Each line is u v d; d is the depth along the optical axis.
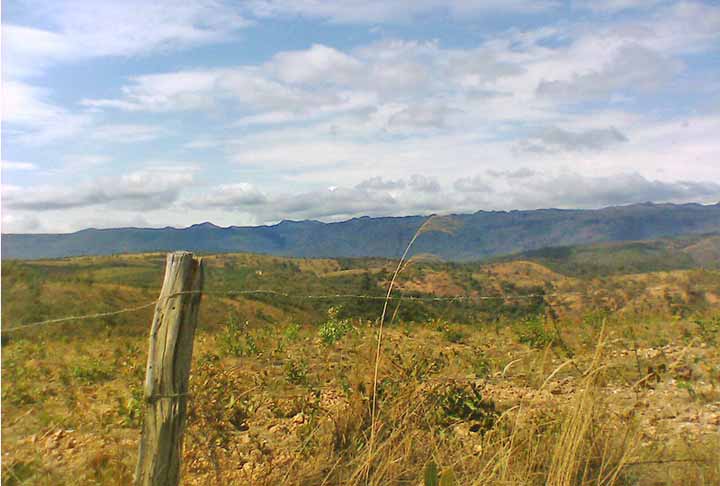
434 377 5.09
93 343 9.34
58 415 5.28
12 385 6.23
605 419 4.30
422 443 4.25
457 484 3.67
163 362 3.17
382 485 3.78
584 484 3.77
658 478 3.97
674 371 6.81
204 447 4.04
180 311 3.20
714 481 3.87
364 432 4.08
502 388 6.29
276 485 3.84
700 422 5.26
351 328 9.07
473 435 4.63
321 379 7.06
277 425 5.13
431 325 8.30
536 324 8.83
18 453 4.03
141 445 3.17
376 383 4.41
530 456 3.98
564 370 5.84
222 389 4.33
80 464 3.95
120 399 5.67
